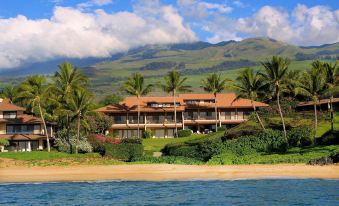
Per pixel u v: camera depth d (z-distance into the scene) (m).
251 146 71.69
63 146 81.44
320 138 70.25
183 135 103.44
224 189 44.88
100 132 103.12
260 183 47.91
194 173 56.34
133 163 67.88
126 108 110.06
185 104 112.62
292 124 81.75
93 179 54.41
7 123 92.69
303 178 49.94
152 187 47.69
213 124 112.75
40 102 85.31
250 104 110.38
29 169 62.66
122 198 40.97
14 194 44.38
